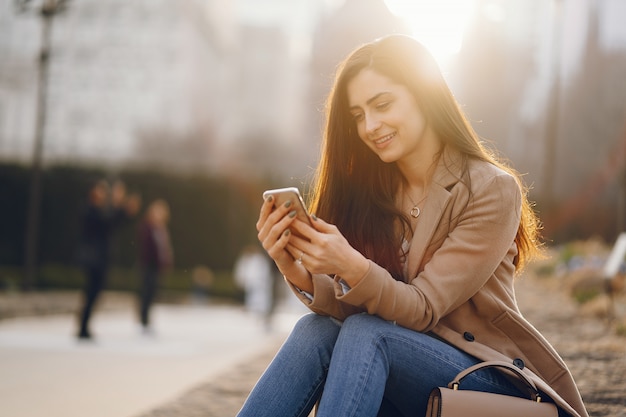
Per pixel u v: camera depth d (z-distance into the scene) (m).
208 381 5.41
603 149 20.08
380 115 2.42
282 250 2.29
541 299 9.92
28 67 30.97
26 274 15.62
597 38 20.16
